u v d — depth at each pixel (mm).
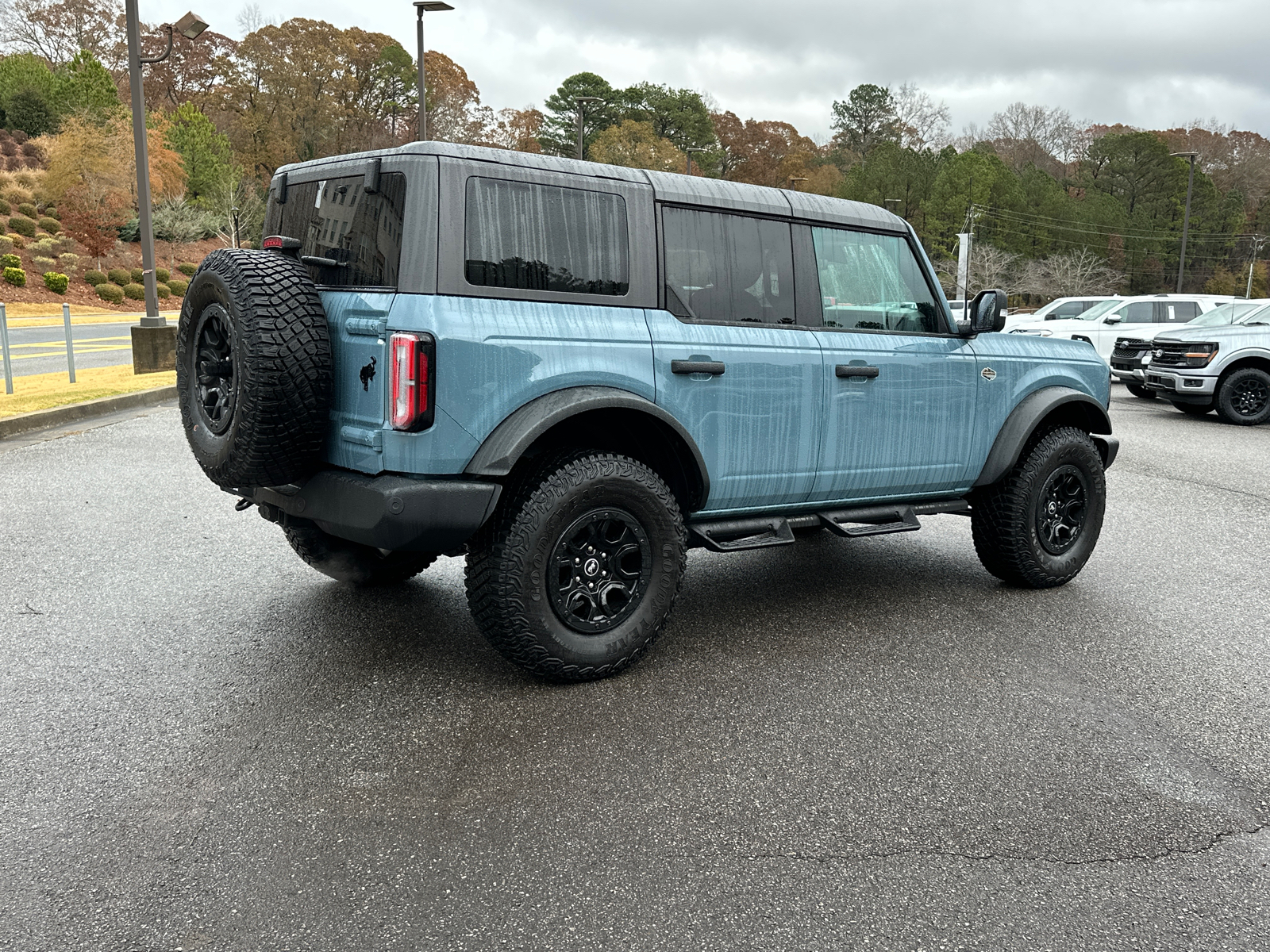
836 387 4422
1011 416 5145
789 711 3631
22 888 2430
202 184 60469
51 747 3213
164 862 2561
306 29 87562
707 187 4125
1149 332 18969
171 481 7543
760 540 4277
